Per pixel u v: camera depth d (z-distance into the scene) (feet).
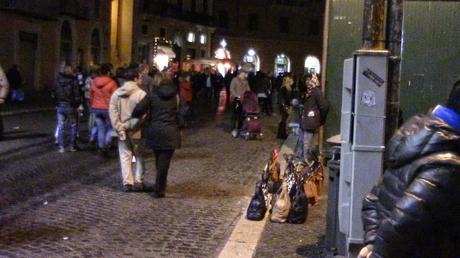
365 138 19.25
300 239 26.73
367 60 19.03
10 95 100.17
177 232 28.04
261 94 94.68
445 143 9.53
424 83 44.57
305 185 29.89
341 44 46.57
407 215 9.25
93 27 143.33
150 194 36.01
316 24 252.01
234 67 152.46
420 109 44.73
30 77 120.47
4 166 43.16
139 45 176.86
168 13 193.67
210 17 229.86
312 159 33.73
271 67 249.96
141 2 175.42
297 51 251.60
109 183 38.78
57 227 28.07
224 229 28.91
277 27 248.73
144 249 25.20
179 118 34.96
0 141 55.93
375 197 11.02
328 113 46.52
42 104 101.19
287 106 74.69
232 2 242.78
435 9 44.21
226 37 243.19
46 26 123.65
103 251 24.68
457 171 9.23
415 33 44.47
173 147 34.50
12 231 27.09
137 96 35.73
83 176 40.78
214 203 34.35
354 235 19.56
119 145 36.58
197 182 40.45
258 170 46.34
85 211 31.30
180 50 209.97
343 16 46.39
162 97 34.30
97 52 147.02
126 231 27.84
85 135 61.62
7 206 31.71
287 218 29.50
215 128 76.74
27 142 55.98
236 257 24.02
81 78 78.74
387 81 19.22
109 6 152.56
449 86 44.32
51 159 46.98
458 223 9.26
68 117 51.16
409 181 9.78
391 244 9.38
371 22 19.20
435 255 9.36
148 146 34.68
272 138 67.77
